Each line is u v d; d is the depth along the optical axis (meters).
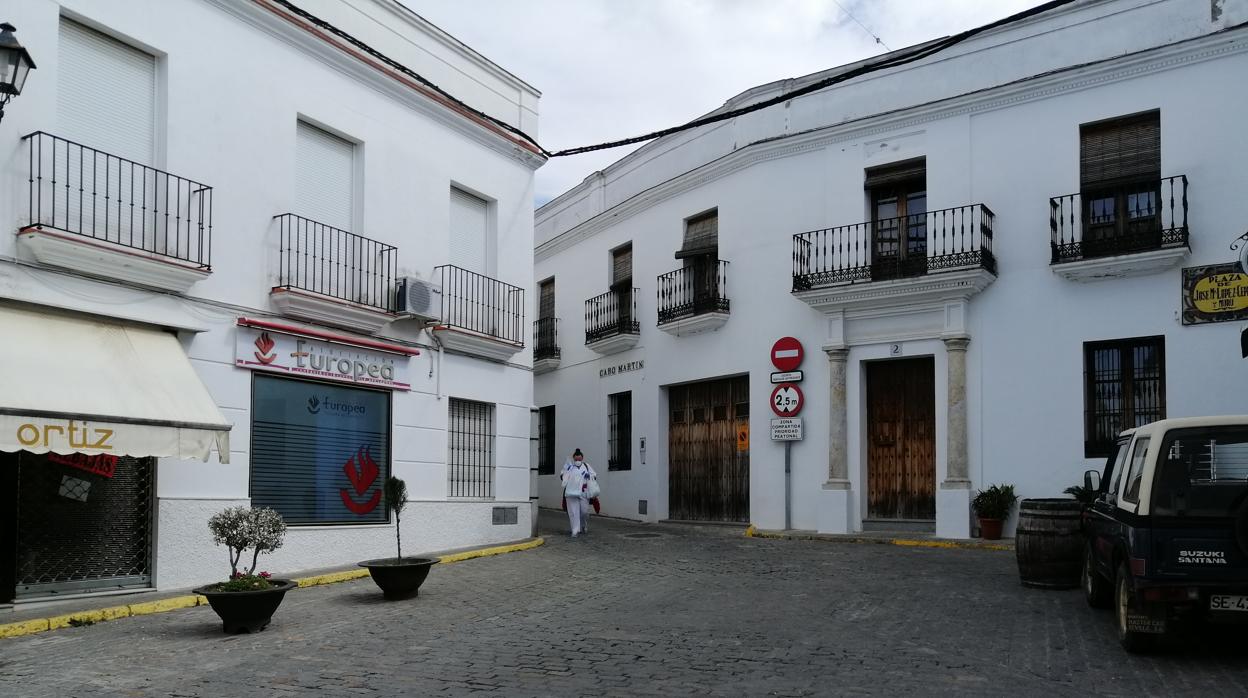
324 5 13.57
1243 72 14.65
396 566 10.63
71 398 9.20
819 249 18.64
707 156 21.14
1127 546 7.73
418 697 6.49
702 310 20.19
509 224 17.41
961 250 16.75
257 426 12.31
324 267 13.45
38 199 9.84
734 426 20.34
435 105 15.55
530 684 6.84
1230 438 7.46
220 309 11.80
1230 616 7.21
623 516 22.84
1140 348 15.45
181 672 7.27
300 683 6.90
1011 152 16.64
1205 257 14.74
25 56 8.23
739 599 10.73
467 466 16.19
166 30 11.38
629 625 9.18
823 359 18.47
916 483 17.70
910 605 10.23
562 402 26.00
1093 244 15.52
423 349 15.09
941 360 17.09
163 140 11.31
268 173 12.64
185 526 11.12
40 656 7.86
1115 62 15.59
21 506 9.79
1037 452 16.03
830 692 6.60
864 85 18.41
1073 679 6.99
